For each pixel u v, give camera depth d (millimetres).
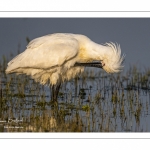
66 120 13680
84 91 18000
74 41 16031
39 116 14031
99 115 14328
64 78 16500
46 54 15727
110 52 16453
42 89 18016
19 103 15531
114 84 19422
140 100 16594
